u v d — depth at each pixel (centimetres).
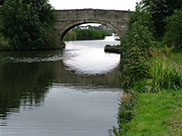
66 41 9144
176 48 3162
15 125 1148
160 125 827
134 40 2038
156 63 1358
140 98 1136
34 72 2555
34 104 1469
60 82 2117
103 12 5128
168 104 1019
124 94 1379
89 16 5212
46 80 2175
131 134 800
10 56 3809
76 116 1273
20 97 1617
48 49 5172
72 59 3744
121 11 5012
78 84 2050
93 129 1102
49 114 1301
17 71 2588
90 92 1784
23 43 4784
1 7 4878
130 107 1059
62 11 5338
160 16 3906
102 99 1595
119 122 1002
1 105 1438
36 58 3691
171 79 1283
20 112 1329
